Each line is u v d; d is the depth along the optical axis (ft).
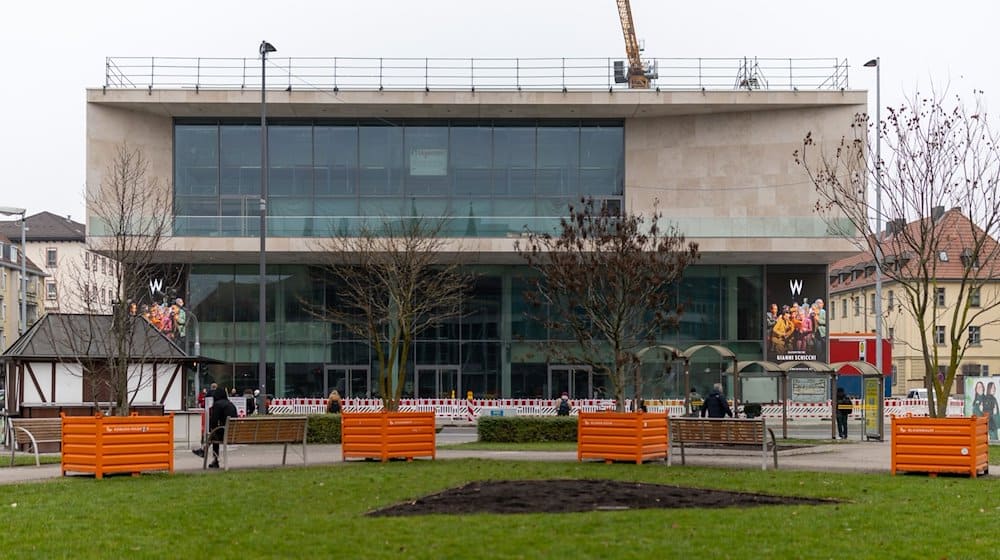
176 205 158.81
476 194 165.99
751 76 164.66
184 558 34.01
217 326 164.76
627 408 129.08
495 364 163.73
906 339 271.69
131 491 50.78
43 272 328.29
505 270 165.17
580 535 37.52
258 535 37.88
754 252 156.56
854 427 143.23
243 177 165.68
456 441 107.34
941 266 271.90
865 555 34.40
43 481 56.08
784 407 107.96
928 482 56.03
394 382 163.73
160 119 165.78
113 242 131.23
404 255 139.74
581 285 83.20
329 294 164.96
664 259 90.63
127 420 58.75
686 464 68.64
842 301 328.08
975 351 269.23
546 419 99.30
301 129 165.99
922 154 79.20
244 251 154.20
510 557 33.71
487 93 159.33
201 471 62.85
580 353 156.66
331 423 96.89
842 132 163.53
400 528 38.93
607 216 91.20
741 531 38.58
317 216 160.04
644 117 168.04
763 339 167.12
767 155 165.58
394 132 166.30
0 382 189.98
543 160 167.12
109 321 99.04
